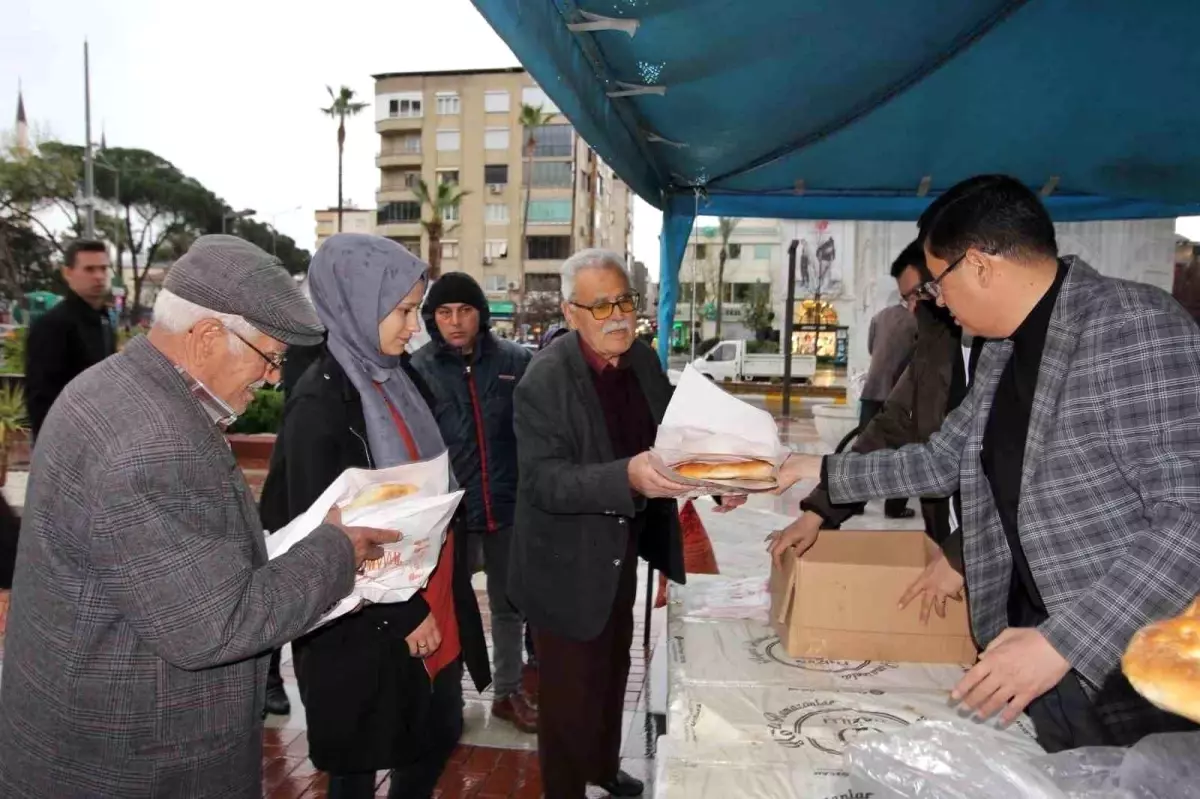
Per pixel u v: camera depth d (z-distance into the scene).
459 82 52.69
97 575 1.19
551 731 2.26
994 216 1.40
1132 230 11.23
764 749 1.40
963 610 1.79
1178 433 1.23
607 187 66.00
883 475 1.90
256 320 1.29
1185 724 1.31
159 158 45.25
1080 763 1.02
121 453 1.15
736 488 1.71
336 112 43.41
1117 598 1.15
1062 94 3.20
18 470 8.20
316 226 67.31
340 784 1.89
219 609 1.18
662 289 4.58
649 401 2.49
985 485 1.60
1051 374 1.36
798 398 21.20
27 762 1.23
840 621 1.81
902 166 4.14
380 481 1.63
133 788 1.23
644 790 2.68
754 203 4.77
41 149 32.06
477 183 53.25
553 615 2.20
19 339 11.96
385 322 1.85
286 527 1.53
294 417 1.79
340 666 1.77
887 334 7.07
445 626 2.05
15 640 1.25
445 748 2.08
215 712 1.28
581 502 1.98
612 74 2.58
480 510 3.12
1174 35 2.65
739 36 2.41
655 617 4.32
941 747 1.05
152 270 45.94
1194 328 1.29
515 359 3.36
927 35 2.69
